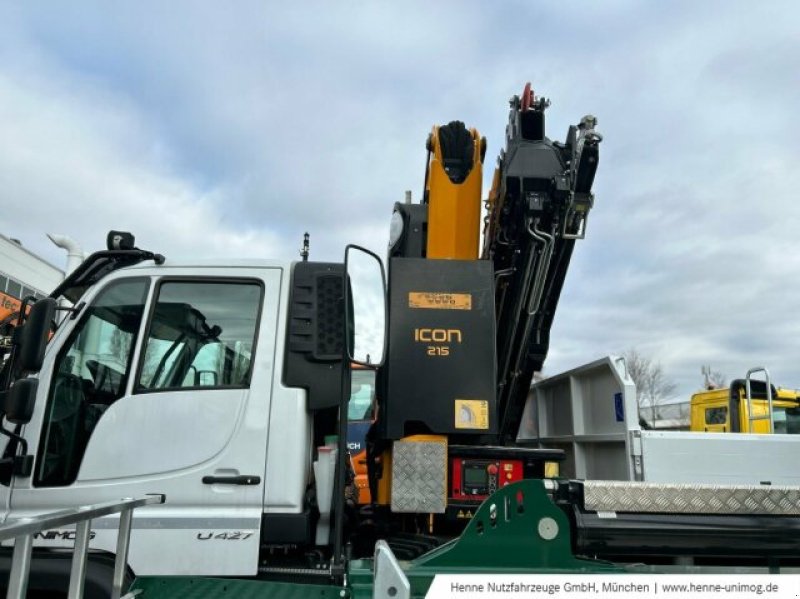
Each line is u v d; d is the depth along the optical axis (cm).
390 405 322
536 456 329
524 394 427
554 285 389
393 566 237
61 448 312
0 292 1786
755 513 283
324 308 332
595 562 278
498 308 394
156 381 321
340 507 298
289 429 315
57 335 322
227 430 314
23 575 191
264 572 302
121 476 307
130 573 294
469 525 277
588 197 352
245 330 332
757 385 647
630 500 282
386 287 333
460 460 328
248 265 340
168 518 300
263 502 308
